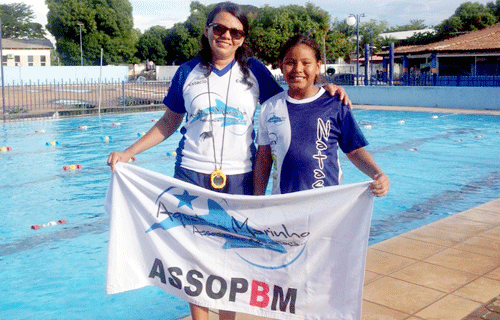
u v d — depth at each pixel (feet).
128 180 9.61
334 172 9.43
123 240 9.67
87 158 39.86
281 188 9.45
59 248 20.18
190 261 9.60
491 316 11.32
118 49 193.77
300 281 9.16
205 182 9.70
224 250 9.52
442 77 86.12
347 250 8.84
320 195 8.81
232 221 9.33
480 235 17.28
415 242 16.69
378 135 50.06
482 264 14.56
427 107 73.87
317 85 9.75
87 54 188.96
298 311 9.20
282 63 9.27
